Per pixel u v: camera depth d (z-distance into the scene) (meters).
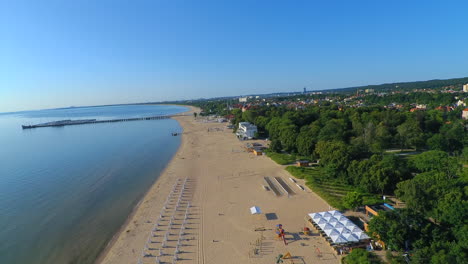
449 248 34.78
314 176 77.81
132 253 45.84
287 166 89.88
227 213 58.31
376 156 68.94
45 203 70.56
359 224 50.72
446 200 43.25
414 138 96.75
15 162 118.25
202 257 43.22
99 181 86.94
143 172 94.94
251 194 68.56
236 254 43.56
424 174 56.88
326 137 103.06
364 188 64.06
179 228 52.91
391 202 57.72
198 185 77.25
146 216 59.09
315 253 42.59
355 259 37.62
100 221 59.59
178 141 160.38
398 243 39.59
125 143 159.50
